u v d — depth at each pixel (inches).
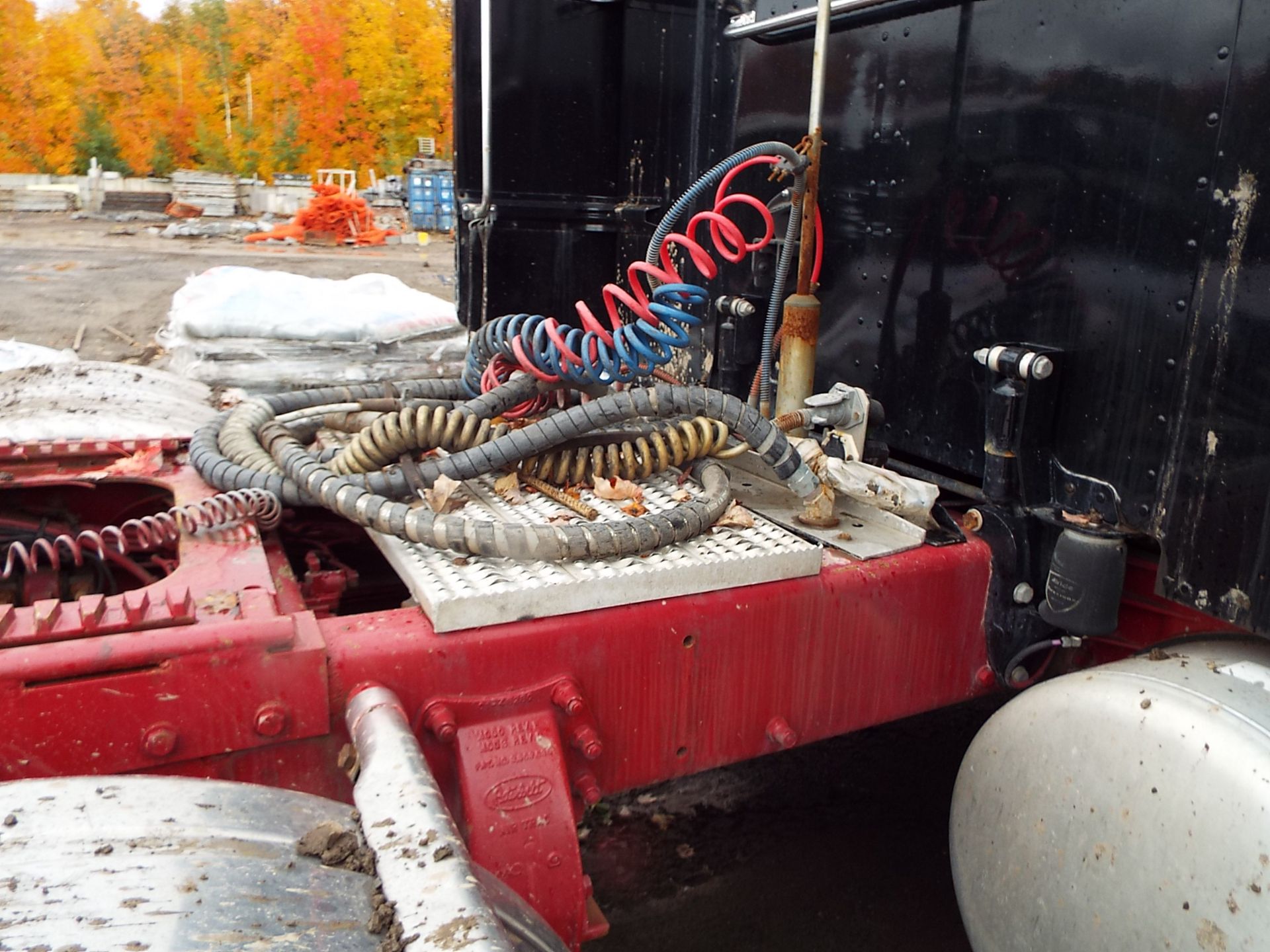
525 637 56.0
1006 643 73.6
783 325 86.0
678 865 92.4
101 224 916.6
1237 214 54.8
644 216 116.0
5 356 144.0
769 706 65.1
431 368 165.2
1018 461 67.7
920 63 77.9
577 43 115.8
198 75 1734.7
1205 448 57.4
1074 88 65.5
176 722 48.4
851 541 71.7
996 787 61.5
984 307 74.1
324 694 51.5
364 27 1641.2
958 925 84.6
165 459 84.1
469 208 115.0
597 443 78.7
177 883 36.8
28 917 34.1
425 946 35.4
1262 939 46.4
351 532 88.0
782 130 93.9
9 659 45.0
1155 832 51.6
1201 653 58.8
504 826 53.1
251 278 169.8
